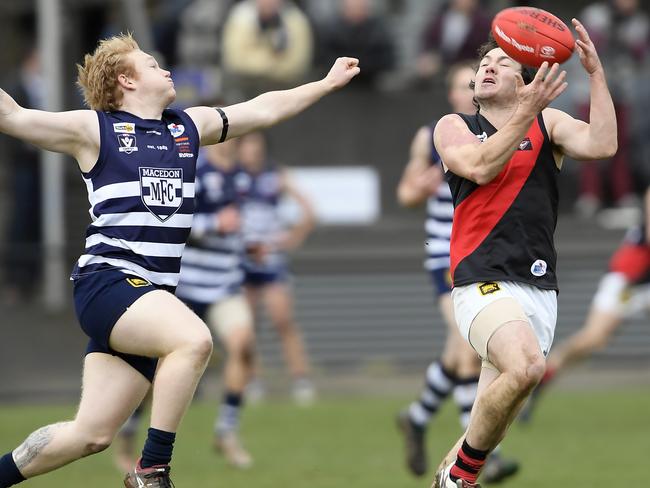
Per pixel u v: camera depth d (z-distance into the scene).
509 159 18.84
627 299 38.03
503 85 19.92
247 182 40.88
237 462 30.23
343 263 47.38
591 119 19.52
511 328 18.88
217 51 54.41
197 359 18.70
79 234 53.03
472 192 19.70
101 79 19.98
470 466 19.19
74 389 43.25
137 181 19.45
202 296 31.58
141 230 19.45
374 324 47.25
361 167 54.16
